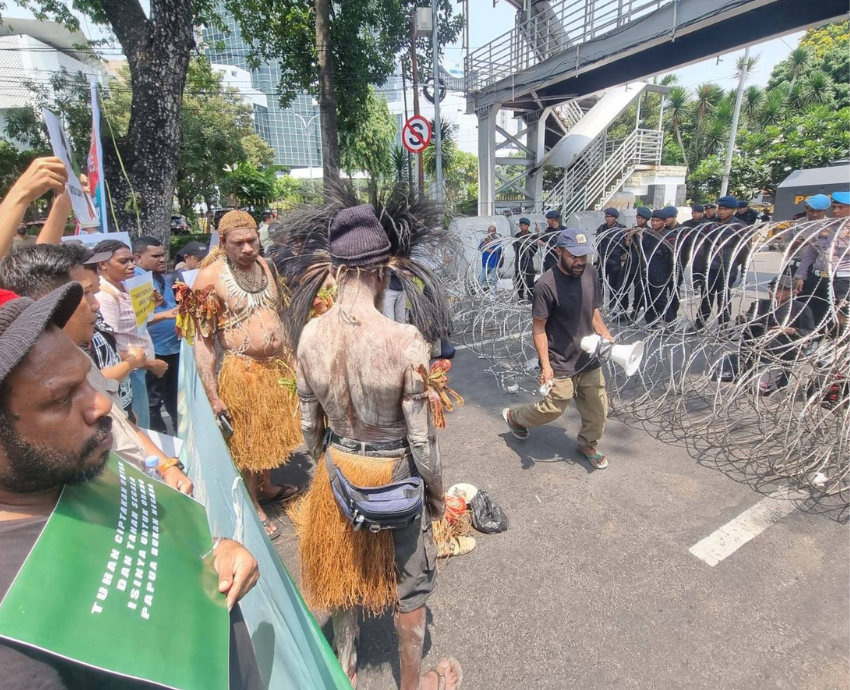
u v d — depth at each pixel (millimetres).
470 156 47719
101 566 796
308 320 2182
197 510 1116
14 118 16812
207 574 980
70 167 3875
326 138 12820
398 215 2053
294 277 2230
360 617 2570
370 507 1726
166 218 9242
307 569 2084
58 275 1897
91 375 1992
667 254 7430
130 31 8508
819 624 2438
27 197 1947
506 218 11617
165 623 808
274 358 3107
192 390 3195
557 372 3723
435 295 2049
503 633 2463
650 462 3980
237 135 27672
